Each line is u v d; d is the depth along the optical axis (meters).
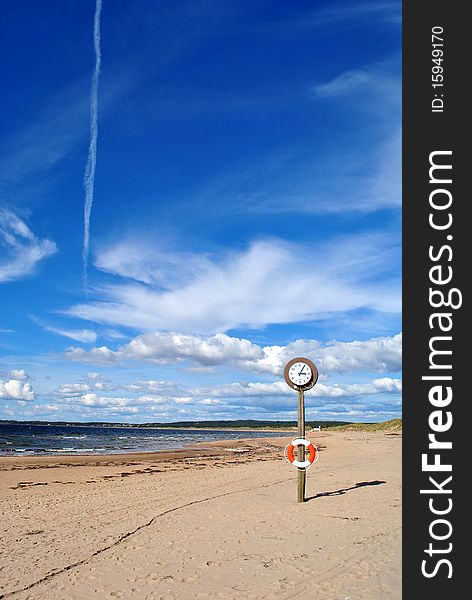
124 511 11.41
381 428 98.25
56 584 6.29
